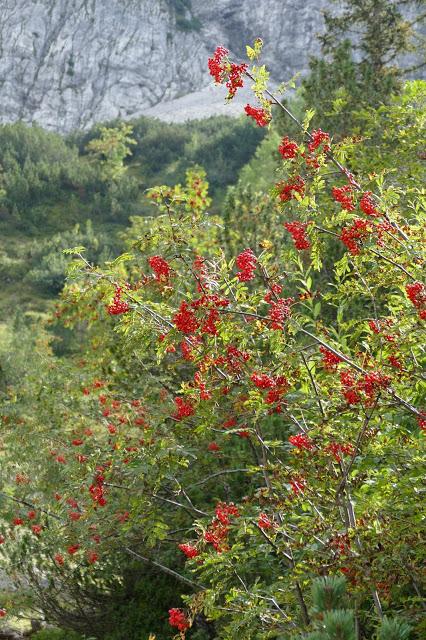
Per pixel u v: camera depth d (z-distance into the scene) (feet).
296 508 18.63
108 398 28.45
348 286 16.02
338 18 77.36
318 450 15.52
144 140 257.96
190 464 25.05
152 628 26.63
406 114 21.39
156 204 20.83
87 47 405.59
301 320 16.08
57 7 412.57
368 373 14.12
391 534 14.29
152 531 20.95
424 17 76.38
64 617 28.81
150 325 17.78
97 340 29.09
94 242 168.55
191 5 446.60
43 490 27.58
